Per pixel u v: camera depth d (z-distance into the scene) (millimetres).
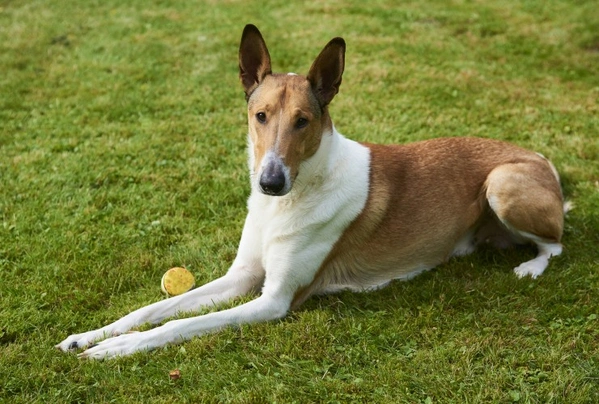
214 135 3502
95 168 3289
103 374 2539
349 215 2746
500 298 2752
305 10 5137
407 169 2852
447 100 3748
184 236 3004
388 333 2650
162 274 2869
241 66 2736
